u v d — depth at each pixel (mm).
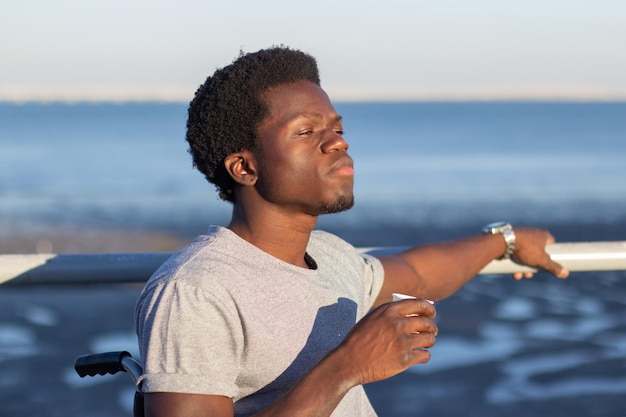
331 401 1632
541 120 163250
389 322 1675
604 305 10344
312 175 1872
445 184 36719
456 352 8023
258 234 1930
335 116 1924
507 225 2594
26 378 7094
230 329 1748
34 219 23766
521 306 10289
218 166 1957
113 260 2230
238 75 1898
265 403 1809
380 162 51750
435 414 6250
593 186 35562
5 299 10656
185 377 1668
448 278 2445
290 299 1853
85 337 8703
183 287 1734
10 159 53625
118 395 6680
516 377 7164
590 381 7035
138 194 31516
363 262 2232
